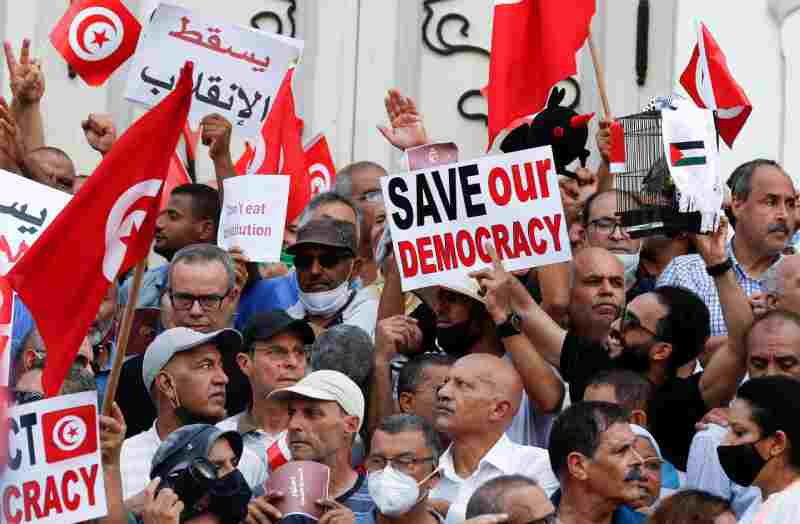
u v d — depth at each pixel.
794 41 13.24
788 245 11.20
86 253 8.98
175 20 11.46
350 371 10.23
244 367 10.30
